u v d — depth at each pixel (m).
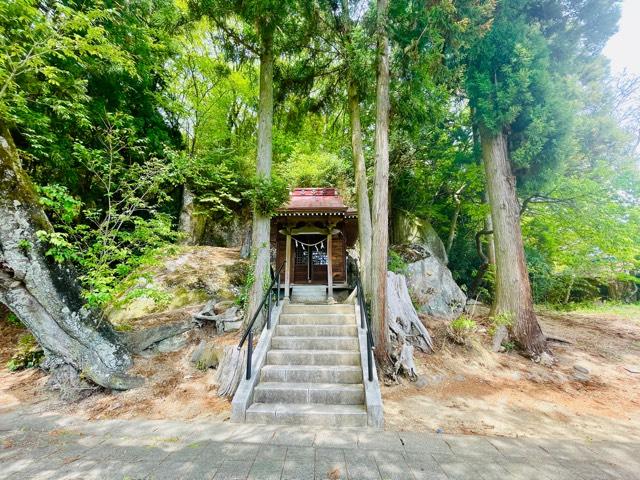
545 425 3.99
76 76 6.55
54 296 4.35
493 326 7.11
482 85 7.39
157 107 10.74
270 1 5.88
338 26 7.69
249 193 6.51
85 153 5.58
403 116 7.85
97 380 4.56
